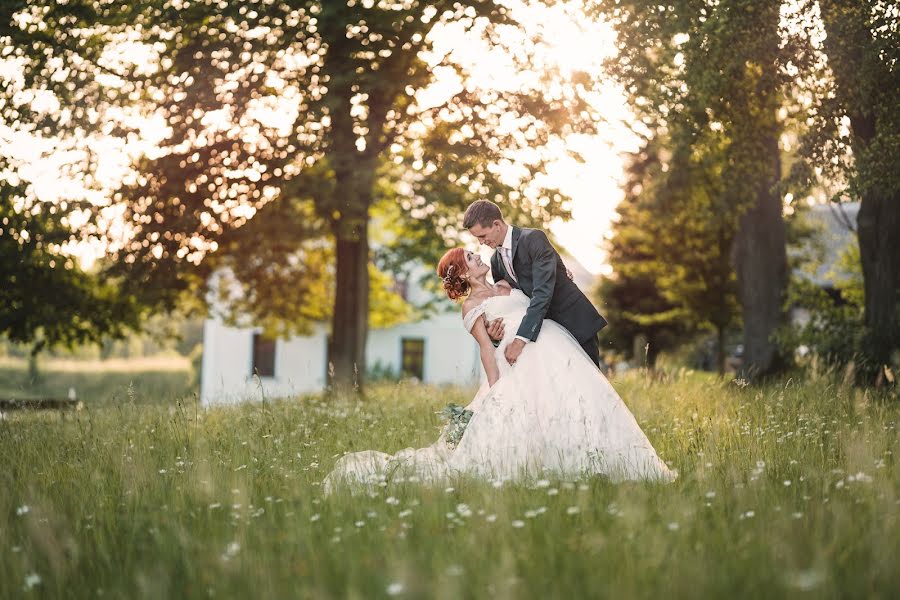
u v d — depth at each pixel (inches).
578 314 240.4
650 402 370.0
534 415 225.1
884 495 164.9
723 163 658.2
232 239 730.2
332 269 1000.2
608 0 546.6
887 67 476.1
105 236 686.5
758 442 233.0
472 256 244.8
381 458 235.1
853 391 353.4
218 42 631.2
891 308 556.1
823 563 119.0
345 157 645.3
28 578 134.2
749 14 499.5
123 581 138.4
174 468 231.0
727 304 1125.1
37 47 652.7
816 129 509.4
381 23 622.5
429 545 145.5
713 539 141.6
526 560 132.0
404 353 1656.0
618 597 113.9
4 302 739.4
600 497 176.6
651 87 584.4
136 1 650.8
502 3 661.9
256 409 351.3
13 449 273.9
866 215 567.5
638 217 1138.0
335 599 124.6
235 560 139.3
